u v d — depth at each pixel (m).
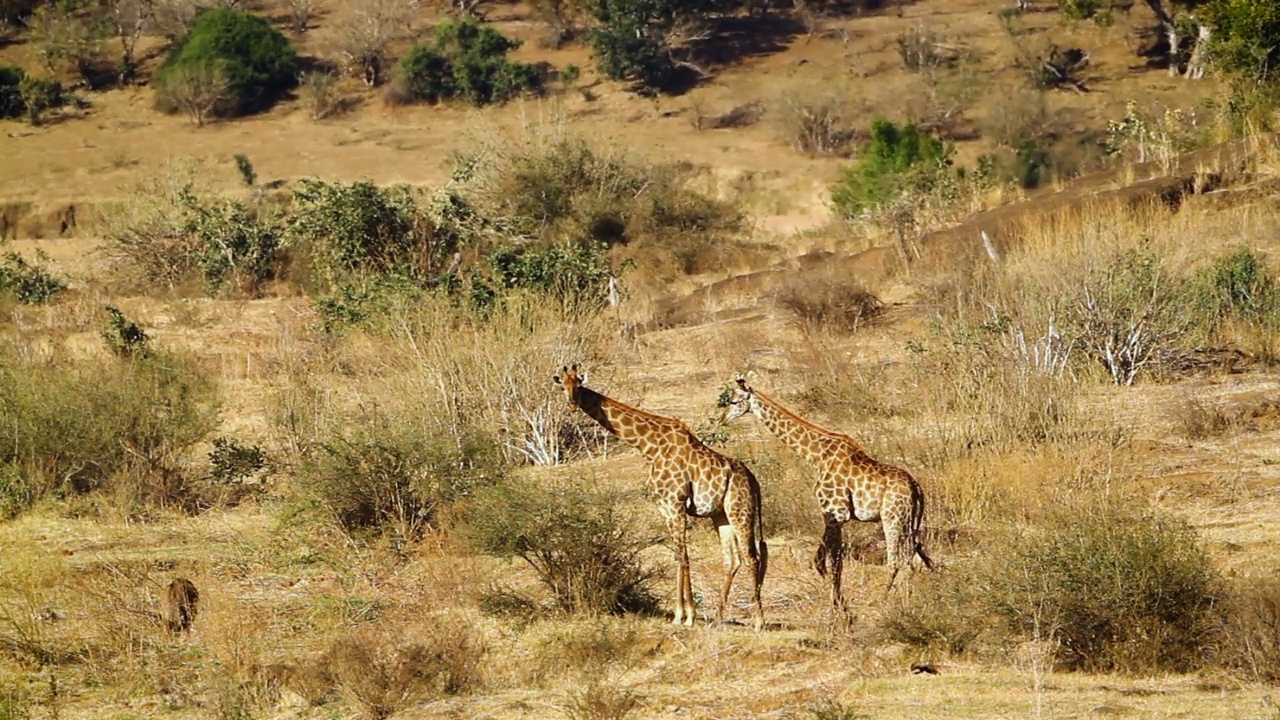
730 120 63.44
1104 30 66.69
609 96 66.12
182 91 64.12
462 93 66.44
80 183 55.38
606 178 36.06
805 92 60.34
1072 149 53.22
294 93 67.38
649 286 30.81
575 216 34.84
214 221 32.62
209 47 66.19
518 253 33.09
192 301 29.67
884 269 26.00
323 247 30.42
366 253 30.17
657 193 35.38
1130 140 33.38
